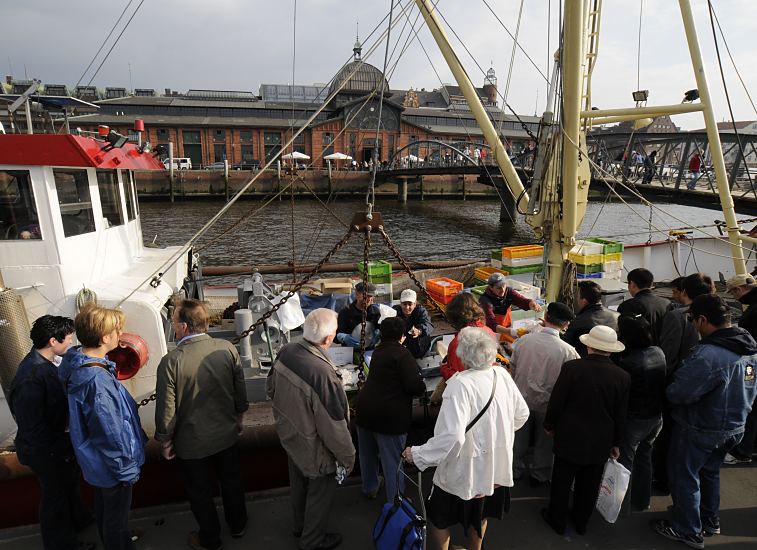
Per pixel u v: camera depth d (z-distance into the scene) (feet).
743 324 12.76
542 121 20.75
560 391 10.02
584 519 10.44
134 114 202.69
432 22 22.70
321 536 10.09
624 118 24.21
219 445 9.69
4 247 12.25
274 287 24.27
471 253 72.43
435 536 9.16
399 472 9.52
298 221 104.83
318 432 9.37
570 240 20.59
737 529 10.73
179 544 10.51
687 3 23.38
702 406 9.77
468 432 8.21
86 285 13.84
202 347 9.48
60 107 18.40
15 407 9.26
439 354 14.75
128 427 8.55
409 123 216.95
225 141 204.64
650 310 12.97
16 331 11.75
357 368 14.52
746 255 32.63
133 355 12.20
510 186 24.09
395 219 121.70
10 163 11.82
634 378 10.30
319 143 209.15
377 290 22.72
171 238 82.99
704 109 23.67
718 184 24.86
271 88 250.37
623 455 10.69
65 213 13.03
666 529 10.51
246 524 11.07
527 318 19.25
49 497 9.66
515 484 12.38
